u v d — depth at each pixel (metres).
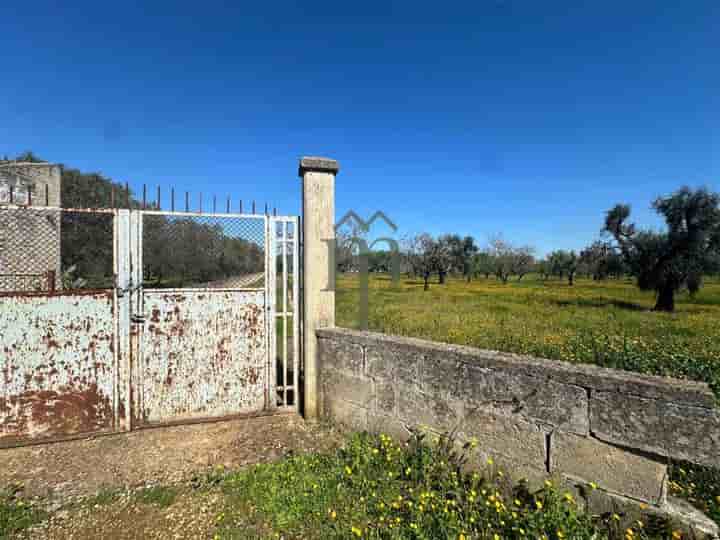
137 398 3.29
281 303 3.90
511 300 17.58
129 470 2.69
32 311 3.03
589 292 24.38
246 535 2.01
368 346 3.11
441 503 2.08
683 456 1.70
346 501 2.26
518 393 2.24
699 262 15.13
